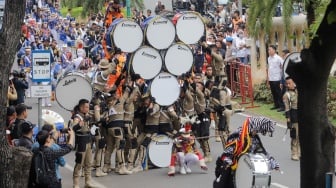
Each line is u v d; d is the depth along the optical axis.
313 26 23.75
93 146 45.53
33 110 63.94
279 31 65.81
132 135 42.47
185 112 44.81
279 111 61.81
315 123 21.12
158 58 44.28
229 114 47.09
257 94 66.75
